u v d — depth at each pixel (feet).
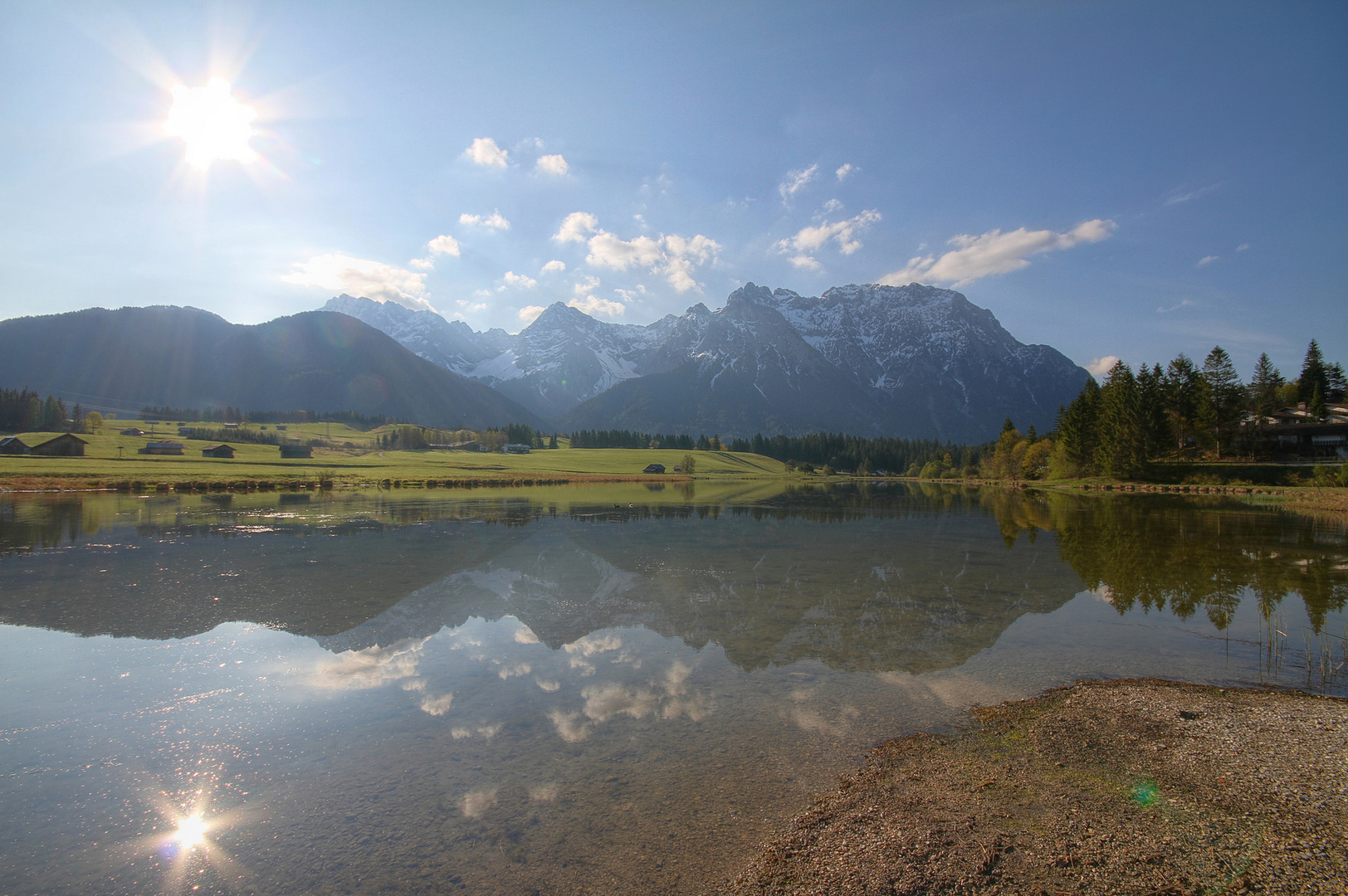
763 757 34.24
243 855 26.35
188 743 36.42
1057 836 26.21
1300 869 23.80
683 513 182.70
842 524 154.40
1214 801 28.84
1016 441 434.71
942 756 33.96
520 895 23.62
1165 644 55.11
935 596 74.54
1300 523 144.77
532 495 243.81
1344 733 36.22
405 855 26.27
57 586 75.31
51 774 32.89
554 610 67.36
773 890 23.45
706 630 60.13
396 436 640.17
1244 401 298.15
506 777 32.48
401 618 63.41
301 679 46.80
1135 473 296.10
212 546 105.70
